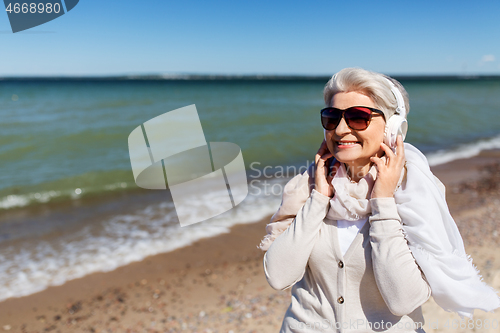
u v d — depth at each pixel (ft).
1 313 15.65
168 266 19.38
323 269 4.67
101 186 34.76
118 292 17.24
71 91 229.25
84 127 70.69
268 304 15.94
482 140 62.85
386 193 4.33
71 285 17.74
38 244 22.11
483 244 19.94
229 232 22.89
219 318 15.07
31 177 37.70
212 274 18.65
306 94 202.59
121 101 142.82
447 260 4.04
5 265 19.51
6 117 89.15
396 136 4.60
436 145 58.49
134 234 23.16
